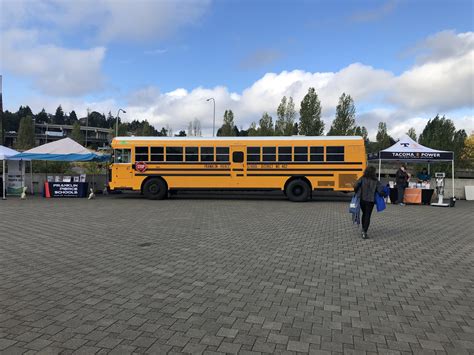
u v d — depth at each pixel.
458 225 11.71
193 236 9.45
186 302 4.99
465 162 43.25
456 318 4.57
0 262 6.93
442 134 34.94
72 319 4.41
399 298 5.24
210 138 18.45
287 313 4.66
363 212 9.49
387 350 3.77
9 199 19.06
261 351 3.71
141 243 8.60
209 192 22.44
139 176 18.67
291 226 11.09
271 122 51.28
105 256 7.41
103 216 12.93
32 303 4.91
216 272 6.37
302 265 6.88
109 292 5.36
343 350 3.76
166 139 18.61
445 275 6.36
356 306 4.92
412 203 18.00
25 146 88.50
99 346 3.76
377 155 18.39
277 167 18.14
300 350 3.74
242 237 9.36
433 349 3.80
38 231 10.05
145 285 5.68
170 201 18.22
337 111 42.38
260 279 6.01
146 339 3.93
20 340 3.88
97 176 22.97
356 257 7.52
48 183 20.23
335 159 17.88
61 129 146.62
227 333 4.09
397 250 8.17
